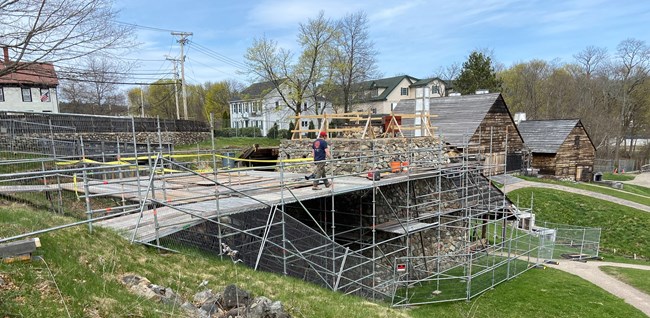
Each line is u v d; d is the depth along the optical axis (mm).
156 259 7137
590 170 39188
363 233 14625
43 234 6379
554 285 14250
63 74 13203
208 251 8734
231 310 5664
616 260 19266
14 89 33406
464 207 16219
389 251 14516
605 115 58500
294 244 9859
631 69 61969
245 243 9172
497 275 15461
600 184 37219
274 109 46781
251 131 49562
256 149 21172
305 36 41344
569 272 16469
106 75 14188
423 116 17156
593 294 13422
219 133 46375
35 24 11406
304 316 6562
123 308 4852
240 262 8820
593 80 64688
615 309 12188
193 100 80438
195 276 6977
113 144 23016
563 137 36031
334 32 41531
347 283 11242
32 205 11148
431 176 14617
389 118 16469
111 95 57625
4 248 5090
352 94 48875
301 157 16266
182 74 36562
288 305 6785
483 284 14344
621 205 26562
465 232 17672
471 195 16984
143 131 29719
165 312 5035
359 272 11773
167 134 30922
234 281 7270
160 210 9500
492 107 29078
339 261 11195
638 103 61719
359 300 9109
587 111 58906
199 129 36094
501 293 13422
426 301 12625
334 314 7078
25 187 10781
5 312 4102
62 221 7602
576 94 62156
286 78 42688
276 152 21734
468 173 16750
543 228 21672
